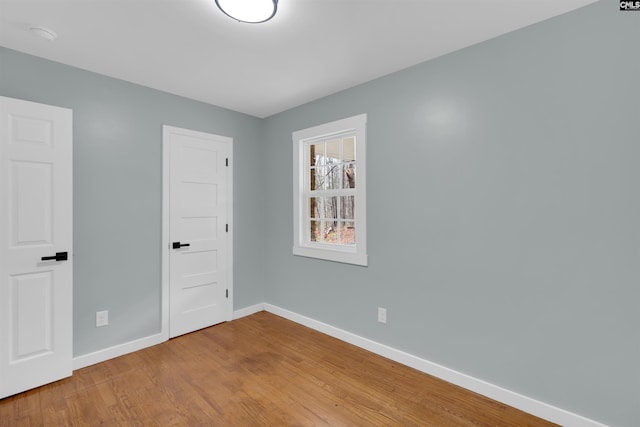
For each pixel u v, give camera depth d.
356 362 2.55
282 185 3.63
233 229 3.55
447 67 2.26
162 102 2.96
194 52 2.24
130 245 2.74
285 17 1.82
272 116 3.74
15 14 1.78
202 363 2.53
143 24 1.89
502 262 2.02
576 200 1.76
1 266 2.02
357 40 2.08
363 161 2.77
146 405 1.98
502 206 2.02
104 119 2.60
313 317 3.28
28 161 2.13
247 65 2.44
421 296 2.42
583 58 1.72
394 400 2.04
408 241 2.49
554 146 1.82
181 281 3.09
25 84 2.23
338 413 1.90
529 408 1.90
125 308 2.71
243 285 3.66
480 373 2.12
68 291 2.30
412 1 1.67
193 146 3.19
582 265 1.74
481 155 2.10
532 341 1.91
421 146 2.40
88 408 1.94
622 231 1.62
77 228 2.46
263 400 2.03
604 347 1.67
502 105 2.01
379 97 2.67
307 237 3.45
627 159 1.61
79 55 2.27
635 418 1.59
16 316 2.08
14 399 2.02
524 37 1.92
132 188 2.76
